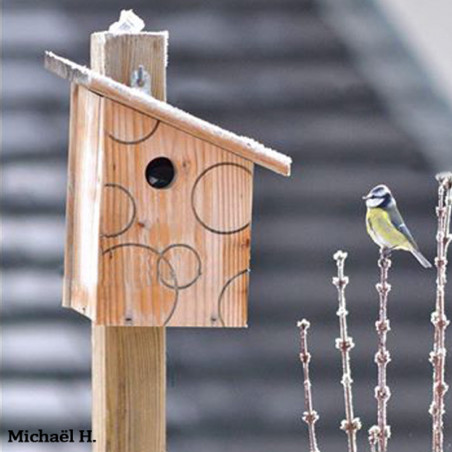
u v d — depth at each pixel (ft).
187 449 36.06
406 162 38.45
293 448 36.11
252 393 36.63
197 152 24.89
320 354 36.94
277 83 39.22
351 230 37.88
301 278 37.52
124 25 25.64
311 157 38.47
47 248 38.01
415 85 39.40
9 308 37.35
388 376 36.76
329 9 40.19
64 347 36.96
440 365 25.03
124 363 25.30
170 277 24.86
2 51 39.99
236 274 25.00
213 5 40.32
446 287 37.37
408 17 40.11
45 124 39.17
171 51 39.58
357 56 39.60
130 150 24.73
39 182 38.58
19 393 36.32
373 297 37.32
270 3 40.29
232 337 37.17
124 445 25.32
